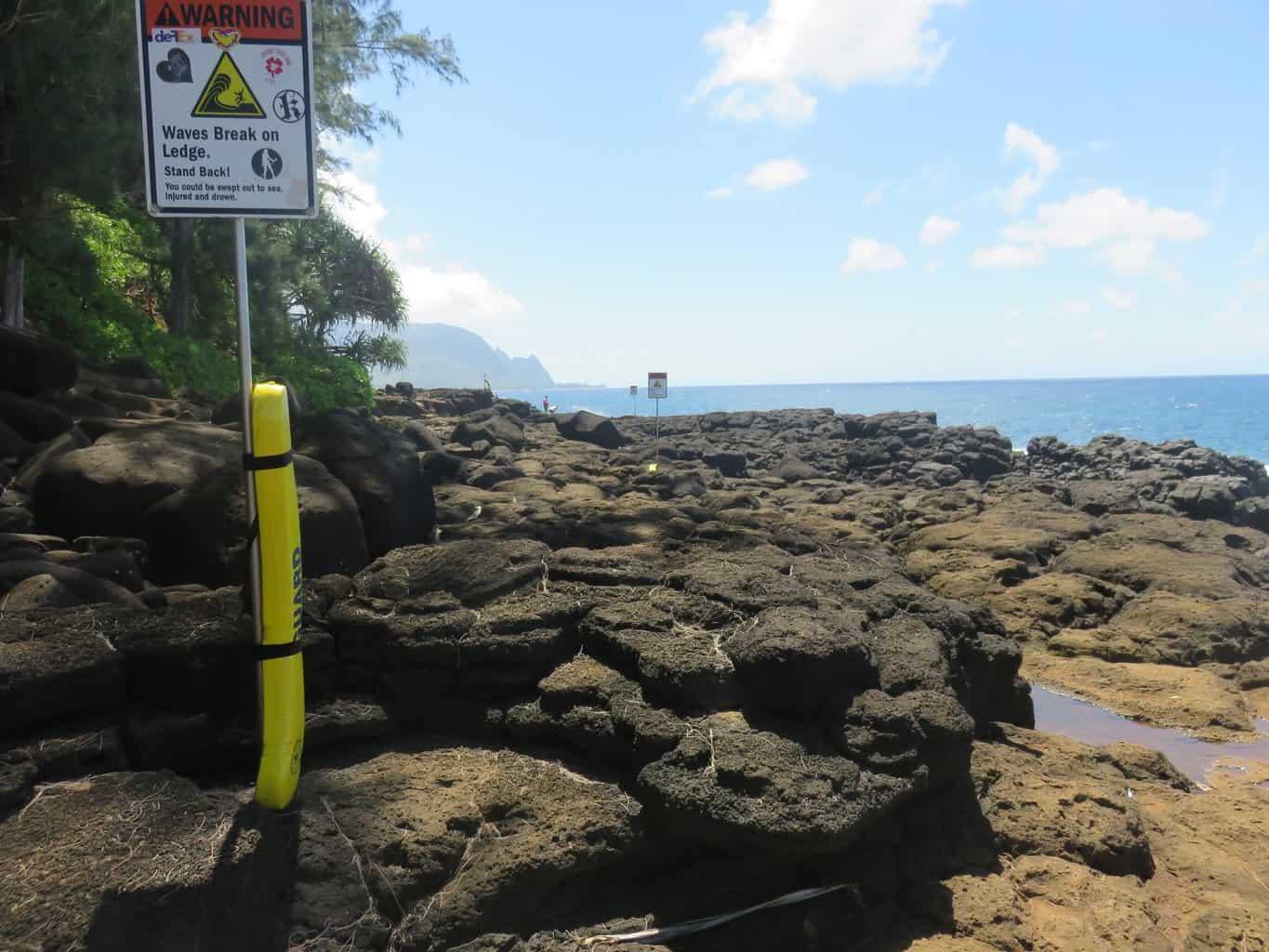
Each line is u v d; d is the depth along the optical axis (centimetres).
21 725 328
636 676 387
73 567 487
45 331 1328
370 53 2302
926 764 382
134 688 350
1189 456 2311
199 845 285
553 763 368
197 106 313
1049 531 1356
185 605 399
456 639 396
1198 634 895
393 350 2859
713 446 2689
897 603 527
